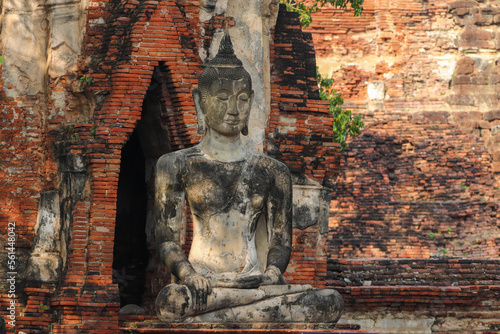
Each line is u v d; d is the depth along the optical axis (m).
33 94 14.34
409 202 26.97
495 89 29.27
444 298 16.75
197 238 9.96
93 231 13.49
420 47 30.17
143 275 15.89
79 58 14.20
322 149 15.48
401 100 29.83
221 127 10.08
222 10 14.64
